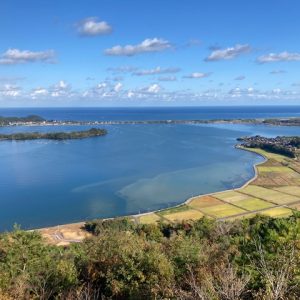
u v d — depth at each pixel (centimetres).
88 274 1977
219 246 2272
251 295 1120
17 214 7594
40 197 8650
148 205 8144
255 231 2261
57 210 7806
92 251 2072
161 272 1745
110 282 1844
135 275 1827
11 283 1964
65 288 1862
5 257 2425
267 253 1490
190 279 1600
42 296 1795
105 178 10325
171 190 9319
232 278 1081
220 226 4794
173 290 1530
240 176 10950
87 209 7856
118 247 2002
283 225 1758
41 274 2067
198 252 1891
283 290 1003
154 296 1619
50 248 3117
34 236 2738
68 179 10238
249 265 1373
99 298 1877
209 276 1399
